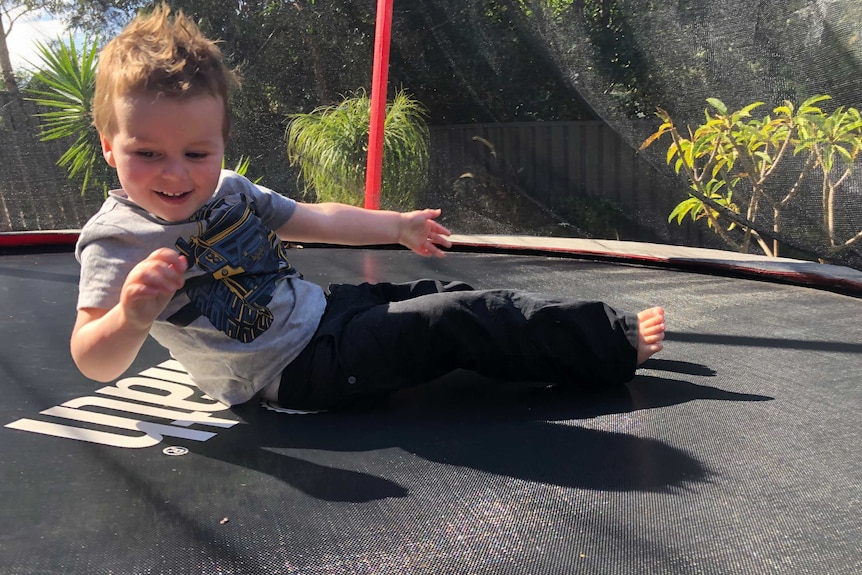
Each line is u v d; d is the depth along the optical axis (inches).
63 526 29.7
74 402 45.0
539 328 45.8
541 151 166.1
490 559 27.8
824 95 90.2
